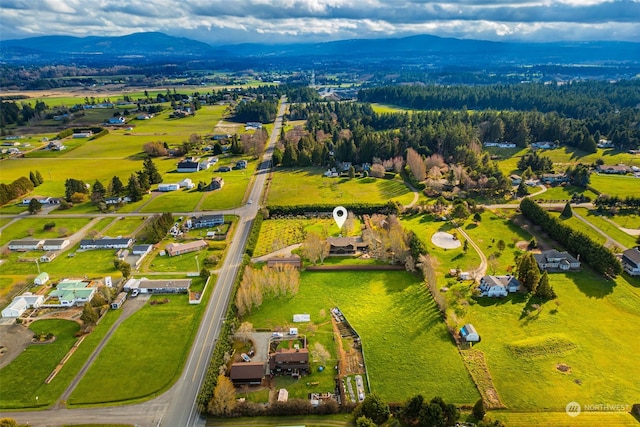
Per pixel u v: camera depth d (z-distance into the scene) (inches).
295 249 5772.6
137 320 4279.0
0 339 4020.7
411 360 3720.5
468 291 4707.2
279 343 3961.6
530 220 6501.0
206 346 3909.9
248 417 3191.4
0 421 2970.0
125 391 3405.5
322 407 3218.5
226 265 5349.4
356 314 4377.5
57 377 3550.7
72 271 5221.5
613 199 6825.8
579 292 4653.1
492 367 3627.0
